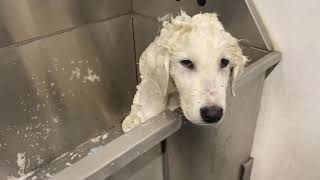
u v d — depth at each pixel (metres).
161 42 0.80
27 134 1.17
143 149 0.72
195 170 0.96
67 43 1.19
